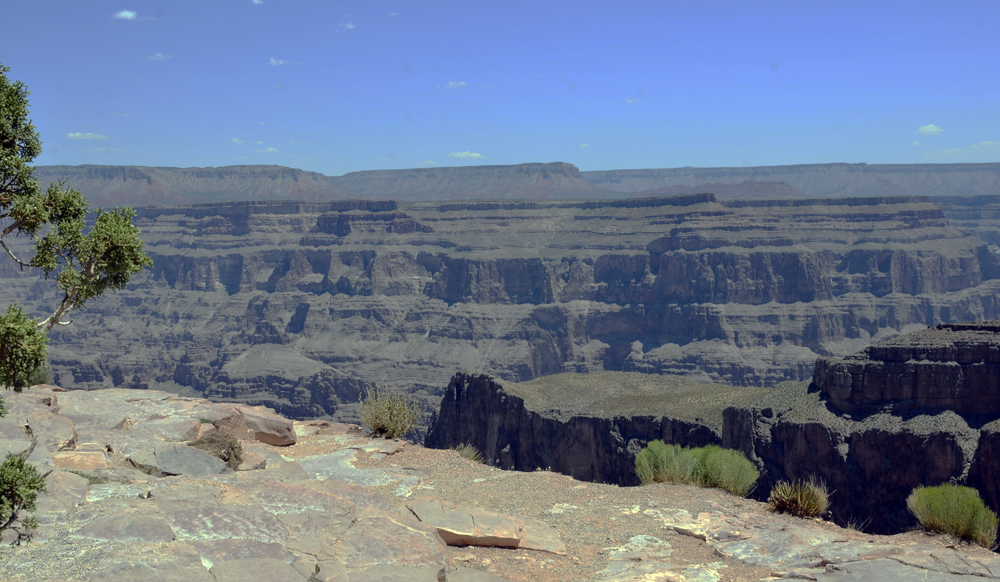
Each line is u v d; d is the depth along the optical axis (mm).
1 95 10406
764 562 11711
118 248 10430
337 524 11141
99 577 8320
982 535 13555
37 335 9320
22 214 10234
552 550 12211
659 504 15125
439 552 10664
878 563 11367
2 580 8281
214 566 9062
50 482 11227
